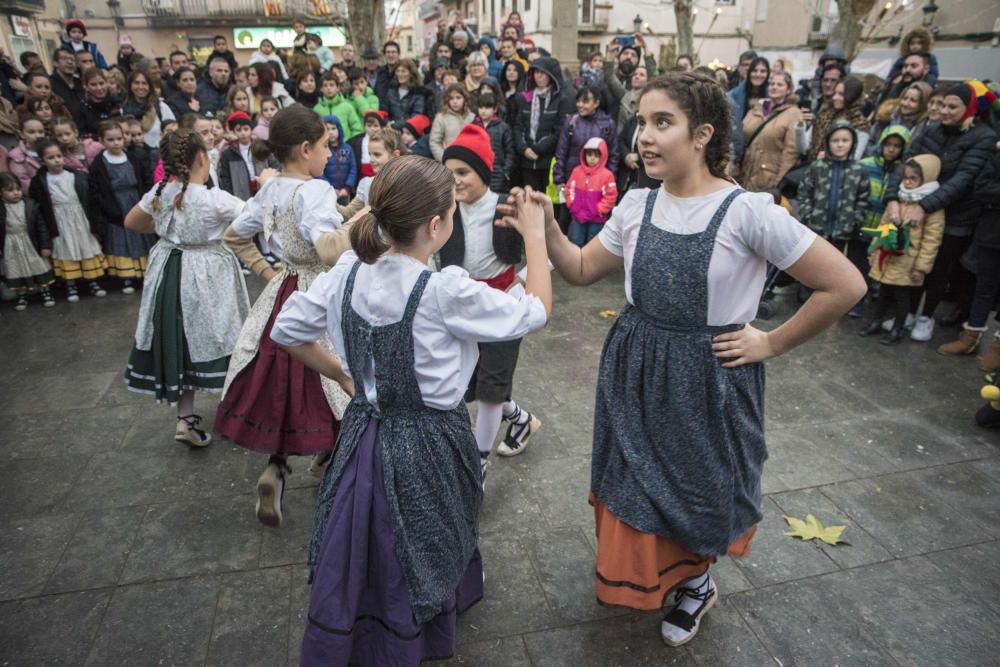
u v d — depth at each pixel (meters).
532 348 4.34
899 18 14.91
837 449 3.18
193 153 2.87
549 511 2.75
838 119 4.61
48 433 3.36
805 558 2.48
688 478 1.80
